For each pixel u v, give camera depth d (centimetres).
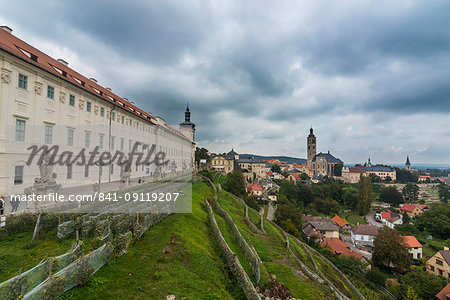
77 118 3334
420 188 17250
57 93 2973
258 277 1584
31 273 865
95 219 1612
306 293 1680
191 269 1362
